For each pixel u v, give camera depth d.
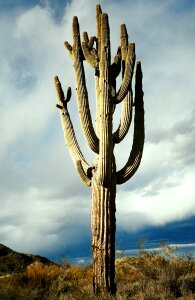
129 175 8.56
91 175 8.46
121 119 8.71
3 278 10.10
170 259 9.73
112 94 8.73
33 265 11.42
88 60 8.66
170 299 7.17
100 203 8.07
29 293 7.29
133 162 8.59
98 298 7.23
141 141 8.73
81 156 8.75
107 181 8.01
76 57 8.61
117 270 10.53
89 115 8.41
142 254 10.09
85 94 8.44
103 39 8.07
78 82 8.45
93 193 8.23
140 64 9.16
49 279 9.38
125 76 8.54
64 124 9.09
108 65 8.01
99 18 8.71
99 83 8.17
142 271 9.38
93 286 7.87
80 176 8.54
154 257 9.90
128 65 8.57
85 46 8.70
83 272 10.24
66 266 10.13
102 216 8.02
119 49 9.39
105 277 7.82
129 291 8.10
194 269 9.23
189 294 7.63
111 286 7.84
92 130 8.38
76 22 8.76
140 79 9.10
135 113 8.92
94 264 7.93
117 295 7.46
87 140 8.41
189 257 9.73
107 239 7.95
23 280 9.60
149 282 8.26
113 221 8.10
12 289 7.27
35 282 9.29
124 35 9.09
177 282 8.01
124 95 8.46
